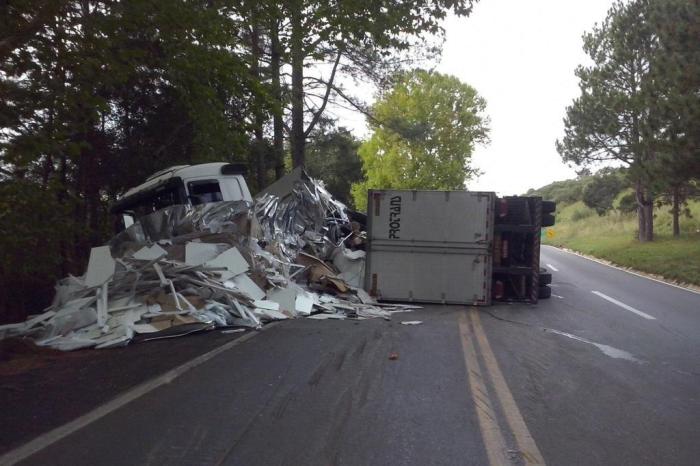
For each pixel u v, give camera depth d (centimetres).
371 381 775
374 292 1489
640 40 3628
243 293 1200
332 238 1767
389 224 1488
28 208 1236
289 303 1266
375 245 1491
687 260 2756
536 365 884
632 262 3012
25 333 1059
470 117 5616
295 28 1692
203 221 1391
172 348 960
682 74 2391
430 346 986
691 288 2191
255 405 678
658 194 3581
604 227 5512
